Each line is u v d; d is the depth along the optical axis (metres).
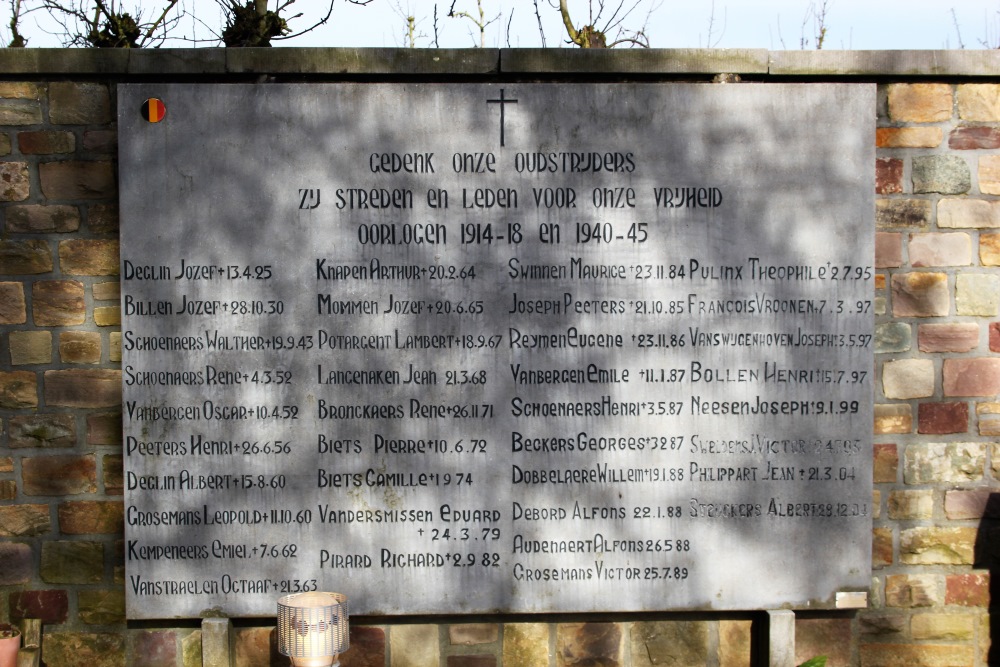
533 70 3.60
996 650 3.81
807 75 3.67
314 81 3.60
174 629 3.70
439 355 3.62
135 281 3.55
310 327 3.59
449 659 3.74
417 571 3.65
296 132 3.56
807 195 3.65
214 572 3.62
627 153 3.62
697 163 3.63
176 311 3.56
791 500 3.69
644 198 3.63
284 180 3.56
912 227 3.75
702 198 3.64
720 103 3.63
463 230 3.60
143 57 3.56
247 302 3.57
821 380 3.68
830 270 3.66
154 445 3.58
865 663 3.80
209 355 3.57
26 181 3.62
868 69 3.66
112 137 3.62
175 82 3.58
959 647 3.81
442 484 3.64
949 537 3.79
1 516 3.66
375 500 3.63
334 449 3.61
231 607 3.63
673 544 3.68
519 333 3.62
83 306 3.64
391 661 3.72
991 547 3.79
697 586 3.70
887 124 3.72
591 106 3.61
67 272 3.63
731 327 3.65
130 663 3.70
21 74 3.57
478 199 3.60
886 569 3.79
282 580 3.63
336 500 3.62
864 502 3.71
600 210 3.62
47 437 3.66
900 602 3.80
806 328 3.67
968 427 3.78
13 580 3.68
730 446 3.67
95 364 3.65
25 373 3.64
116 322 3.65
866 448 3.69
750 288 3.65
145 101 3.54
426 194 3.59
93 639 3.68
